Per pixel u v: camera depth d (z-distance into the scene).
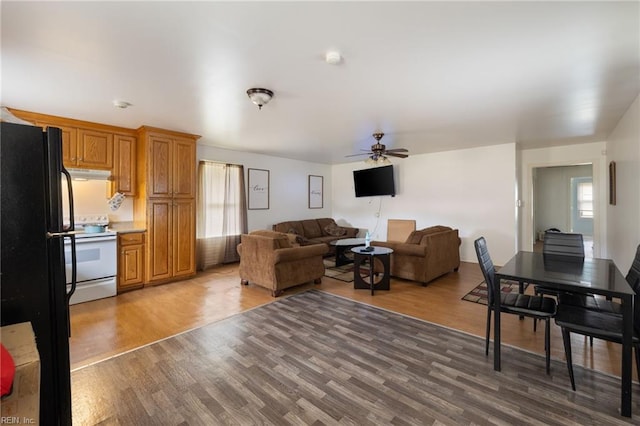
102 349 2.46
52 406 1.48
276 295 3.80
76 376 2.08
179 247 4.50
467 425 1.61
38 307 1.43
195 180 4.68
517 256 2.90
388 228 6.75
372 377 2.06
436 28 1.78
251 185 6.22
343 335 2.71
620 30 1.79
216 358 2.32
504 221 5.40
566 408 1.74
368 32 1.83
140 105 3.15
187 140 4.54
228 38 1.89
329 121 3.81
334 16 1.66
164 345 2.53
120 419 1.67
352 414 1.71
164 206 4.30
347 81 2.56
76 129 3.72
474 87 2.70
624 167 3.57
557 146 5.56
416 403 1.80
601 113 3.49
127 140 4.16
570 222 9.09
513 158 5.28
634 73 2.39
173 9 1.59
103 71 2.34
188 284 4.35
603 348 2.45
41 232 1.43
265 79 2.51
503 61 2.20
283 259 3.79
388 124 3.96
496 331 2.14
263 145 5.43
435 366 2.20
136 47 1.99
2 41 1.90
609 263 2.55
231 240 5.79
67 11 1.60
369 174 7.10
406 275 4.39
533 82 2.59
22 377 1.10
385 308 3.38
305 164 7.45
